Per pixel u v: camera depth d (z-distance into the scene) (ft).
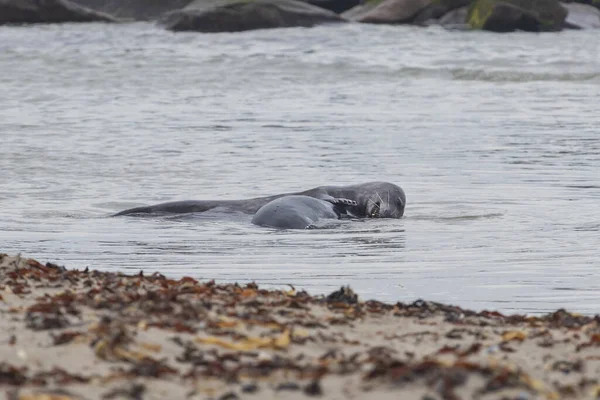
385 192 207.10
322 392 77.66
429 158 274.77
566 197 219.41
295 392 77.61
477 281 144.87
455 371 80.02
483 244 173.27
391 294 136.15
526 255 163.53
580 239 176.45
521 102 423.64
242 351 89.51
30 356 85.10
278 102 424.46
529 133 326.24
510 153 283.18
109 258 163.22
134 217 200.54
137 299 108.27
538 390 79.20
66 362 84.07
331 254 166.61
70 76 529.86
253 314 102.78
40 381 78.13
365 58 605.73
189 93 461.37
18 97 436.35
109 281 122.83
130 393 76.02
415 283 143.74
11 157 270.05
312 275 149.79
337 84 502.38
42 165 258.57
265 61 590.55
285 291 123.34
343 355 88.99
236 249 171.32
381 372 81.10
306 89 480.23
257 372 82.53
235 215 203.00
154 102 422.82
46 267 133.90
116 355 85.71
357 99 435.94
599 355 93.61
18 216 199.11
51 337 91.04
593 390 81.20
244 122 355.36
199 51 650.43
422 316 108.78
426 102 424.05
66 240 177.78
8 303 107.24
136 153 279.90
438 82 512.22
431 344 96.22
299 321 101.76
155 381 79.61
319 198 206.08
